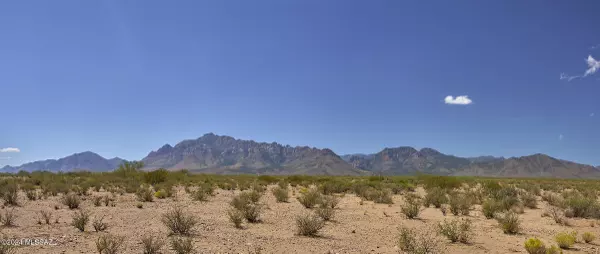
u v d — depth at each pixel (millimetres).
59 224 13859
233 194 28141
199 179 49219
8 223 13297
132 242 11000
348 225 15336
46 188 26172
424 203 22422
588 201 19750
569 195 29266
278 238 12383
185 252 9750
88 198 23141
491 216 18078
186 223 12805
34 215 15891
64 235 11742
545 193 31234
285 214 17906
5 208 17797
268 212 18469
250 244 11297
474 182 48156
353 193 31281
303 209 19922
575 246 12102
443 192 28438
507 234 13906
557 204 22703
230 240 11758
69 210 17719
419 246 11148
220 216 16922
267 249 10758
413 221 16625
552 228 15461
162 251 10078
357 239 12602
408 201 22000
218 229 13656
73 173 53000
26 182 35156
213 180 47844
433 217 17922
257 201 22656
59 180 38219
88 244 10648
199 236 12203
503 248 11625
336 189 31906
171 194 25812
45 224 13742
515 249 11469
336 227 14828
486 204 19250
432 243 11906
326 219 16609
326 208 17734
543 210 21141
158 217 16125
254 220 15727
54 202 20734
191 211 18250
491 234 13844
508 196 24125
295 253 10406
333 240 12344
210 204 21484
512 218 14695
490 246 11875
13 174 53281
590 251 11406
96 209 18328
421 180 48031
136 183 33656
